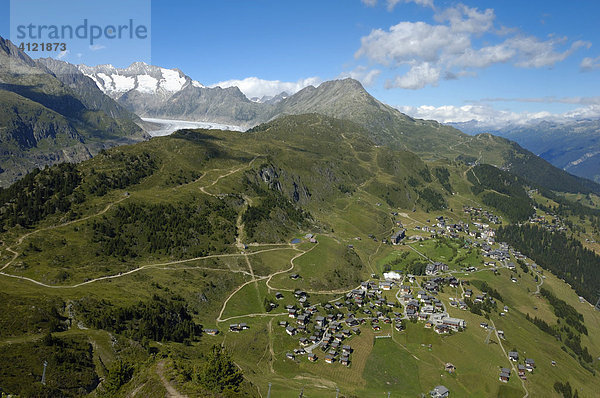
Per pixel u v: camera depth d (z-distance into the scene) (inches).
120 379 4224.9
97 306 6378.0
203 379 4173.2
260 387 5905.5
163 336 6476.4
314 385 6525.6
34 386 4128.9
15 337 4970.5
